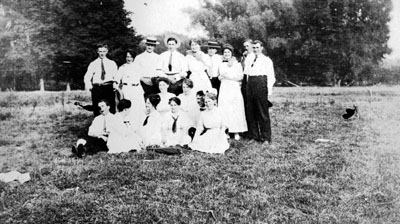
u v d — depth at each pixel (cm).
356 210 372
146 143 607
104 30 1189
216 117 581
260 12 1540
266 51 1633
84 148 554
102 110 589
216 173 467
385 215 364
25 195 394
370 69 1448
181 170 476
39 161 521
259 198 391
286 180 447
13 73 1541
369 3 1452
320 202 386
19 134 702
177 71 680
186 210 360
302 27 1596
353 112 867
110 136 584
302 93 1323
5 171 480
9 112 943
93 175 455
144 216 347
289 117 905
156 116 613
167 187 416
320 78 1608
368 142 641
